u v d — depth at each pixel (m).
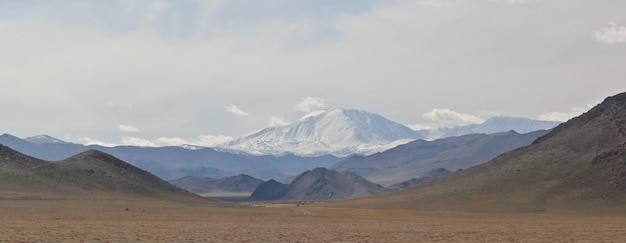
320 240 82.94
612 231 108.62
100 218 126.00
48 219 118.31
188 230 97.88
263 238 84.88
